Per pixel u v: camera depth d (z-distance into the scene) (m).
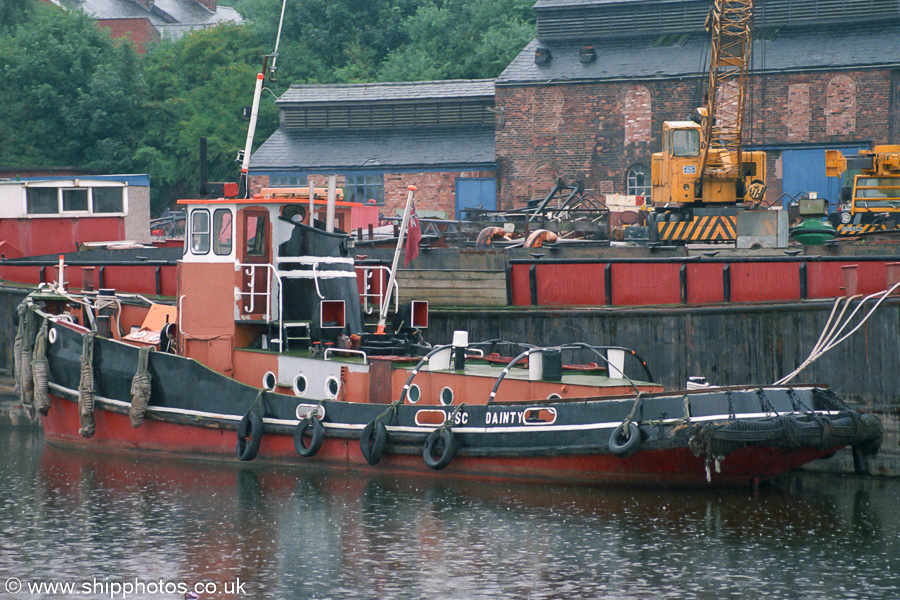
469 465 55.19
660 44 151.88
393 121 167.62
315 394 59.47
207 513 50.12
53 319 66.25
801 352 59.53
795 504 51.31
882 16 141.25
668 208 100.50
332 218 61.81
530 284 70.56
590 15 154.75
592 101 150.88
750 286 63.50
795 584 40.31
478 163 156.62
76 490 54.94
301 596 39.28
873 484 56.44
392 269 62.59
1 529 47.84
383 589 39.97
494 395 54.88
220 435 60.62
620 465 51.81
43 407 65.81
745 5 106.06
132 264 78.12
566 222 101.94
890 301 56.69
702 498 52.03
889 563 42.56
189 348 61.66
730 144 105.19
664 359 64.38
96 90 199.12
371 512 49.97
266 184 165.00
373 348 59.88
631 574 41.44
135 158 196.75
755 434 48.88
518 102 154.50
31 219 89.06
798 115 140.38
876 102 136.88
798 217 100.81
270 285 60.41
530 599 38.91
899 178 87.69
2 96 199.75
